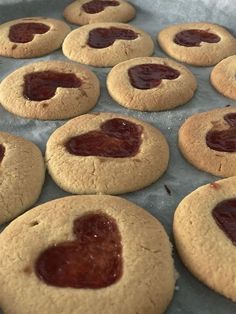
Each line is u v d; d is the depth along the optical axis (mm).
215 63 168
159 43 181
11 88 151
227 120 136
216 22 189
